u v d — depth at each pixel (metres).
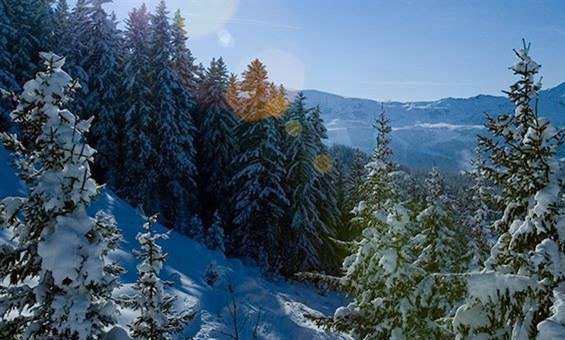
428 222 15.87
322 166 41.66
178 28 45.44
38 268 7.53
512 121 8.51
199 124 43.12
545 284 7.60
